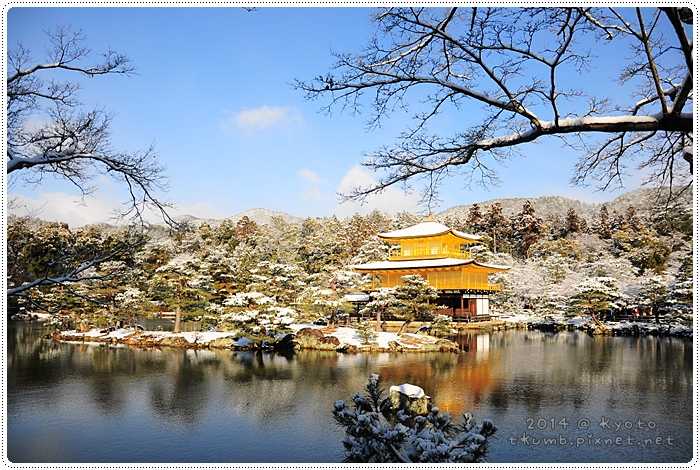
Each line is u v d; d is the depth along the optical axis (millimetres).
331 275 45344
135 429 13688
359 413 7328
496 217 81125
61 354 26703
